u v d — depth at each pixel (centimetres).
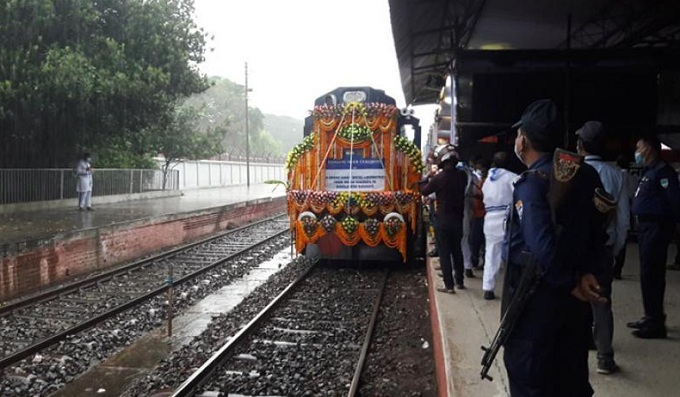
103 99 1905
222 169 4634
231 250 1598
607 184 435
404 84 2297
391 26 1360
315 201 1212
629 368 460
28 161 2111
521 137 303
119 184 2534
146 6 2258
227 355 697
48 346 761
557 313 276
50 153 2128
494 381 454
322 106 1234
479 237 920
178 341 792
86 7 1977
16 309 940
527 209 274
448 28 1484
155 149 3109
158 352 747
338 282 1142
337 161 1234
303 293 1043
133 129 2305
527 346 279
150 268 1316
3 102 1733
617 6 1341
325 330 816
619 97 1320
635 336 536
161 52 2227
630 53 1312
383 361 688
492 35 1741
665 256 521
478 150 1395
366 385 618
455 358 508
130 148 2864
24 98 1753
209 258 1456
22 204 1880
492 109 1385
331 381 626
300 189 1249
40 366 689
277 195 3344
